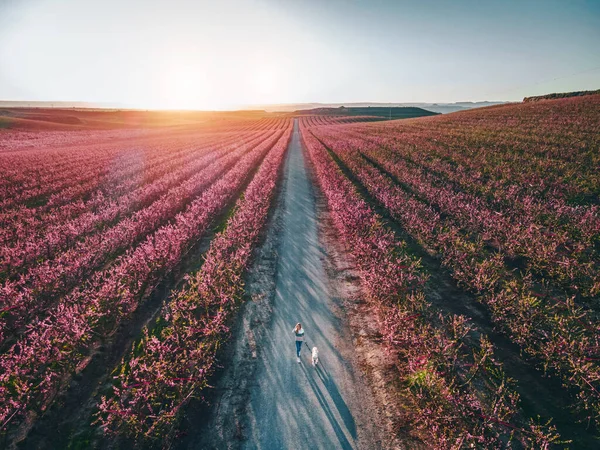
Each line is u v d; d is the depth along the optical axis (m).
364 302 11.93
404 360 9.00
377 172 29.83
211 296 10.77
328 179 28.53
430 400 7.42
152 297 12.30
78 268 12.80
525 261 13.63
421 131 55.22
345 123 126.12
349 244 16.70
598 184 19.52
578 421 6.97
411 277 12.09
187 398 7.41
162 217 19.80
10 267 13.39
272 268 14.60
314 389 8.21
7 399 7.50
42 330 9.09
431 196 21.58
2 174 31.14
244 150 54.47
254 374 8.70
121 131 104.25
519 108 63.91
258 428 7.23
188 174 34.25
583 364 7.66
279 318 11.03
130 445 6.90
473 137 40.34
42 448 6.81
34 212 20.61
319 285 13.17
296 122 147.50
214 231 19.31
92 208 22.52
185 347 9.14
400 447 6.76
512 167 25.47
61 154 47.12
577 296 10.90
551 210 16.92
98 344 9.79
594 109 45.53
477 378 8.23
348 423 7.32
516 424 6.95
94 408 7.77
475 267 12.37
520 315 9.39
